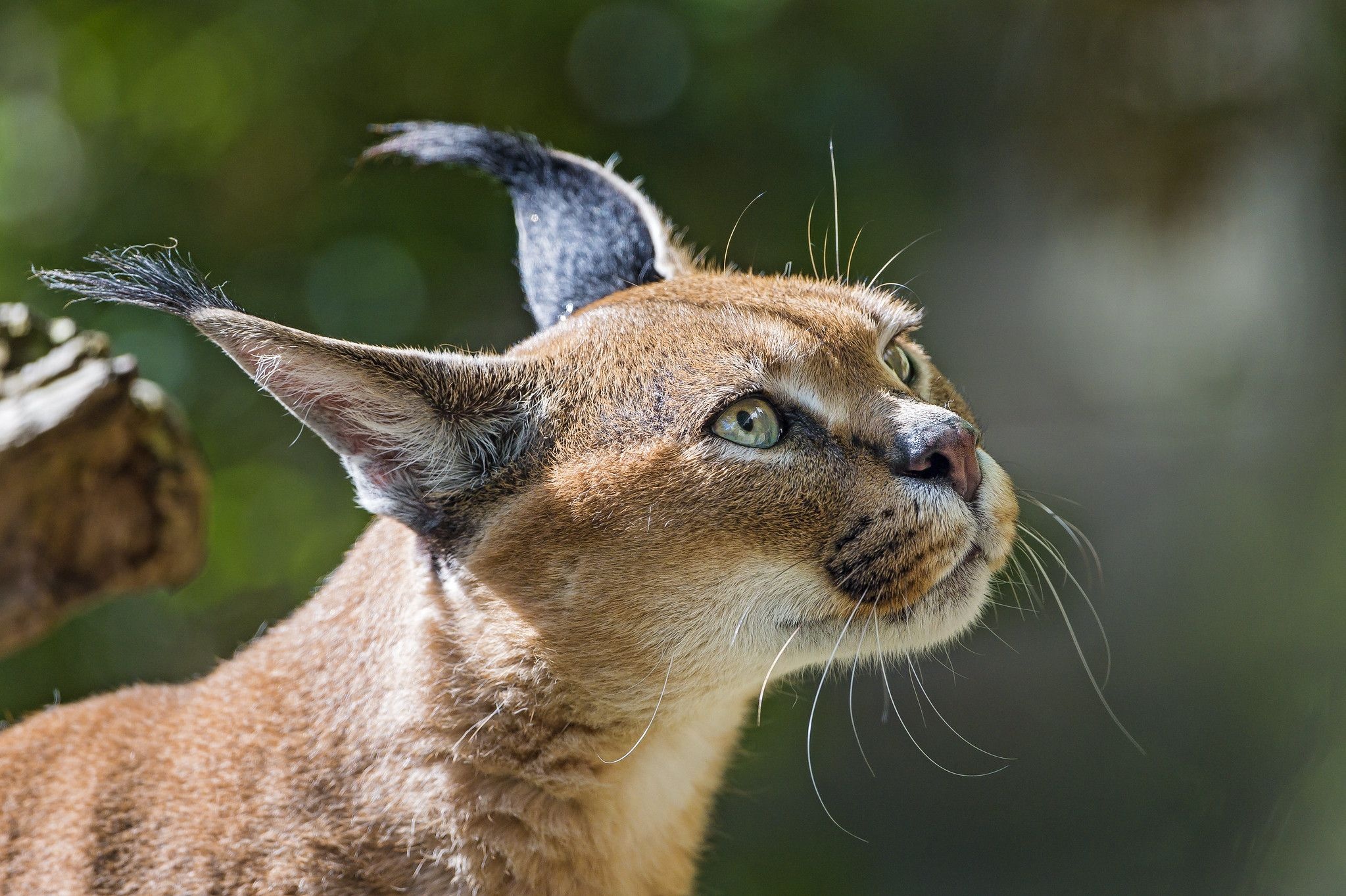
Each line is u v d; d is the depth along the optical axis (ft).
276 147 50.70
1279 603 65.26
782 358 22.38
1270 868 51.78
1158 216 71.61
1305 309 75.82
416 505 22.40
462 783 22.29
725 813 50.14
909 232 55.42
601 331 23.31
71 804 23.30
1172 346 85.51
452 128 29.81
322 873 22.09
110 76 49.60
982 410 81.00
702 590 22.03
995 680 63.10
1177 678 62.54
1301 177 71.56
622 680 22.27
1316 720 56.65
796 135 50.60
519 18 50.34
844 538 22.13
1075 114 67.31
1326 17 62.69
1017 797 57.21
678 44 50.83
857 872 52.44
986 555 23.20
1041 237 77.71
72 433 22.38
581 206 28.89
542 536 21.99
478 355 22.79
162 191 49.98
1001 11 62.23
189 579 26.53
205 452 46.57
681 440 21.94
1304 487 70.54
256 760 22.94
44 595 23.77
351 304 47.93
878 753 58.80
